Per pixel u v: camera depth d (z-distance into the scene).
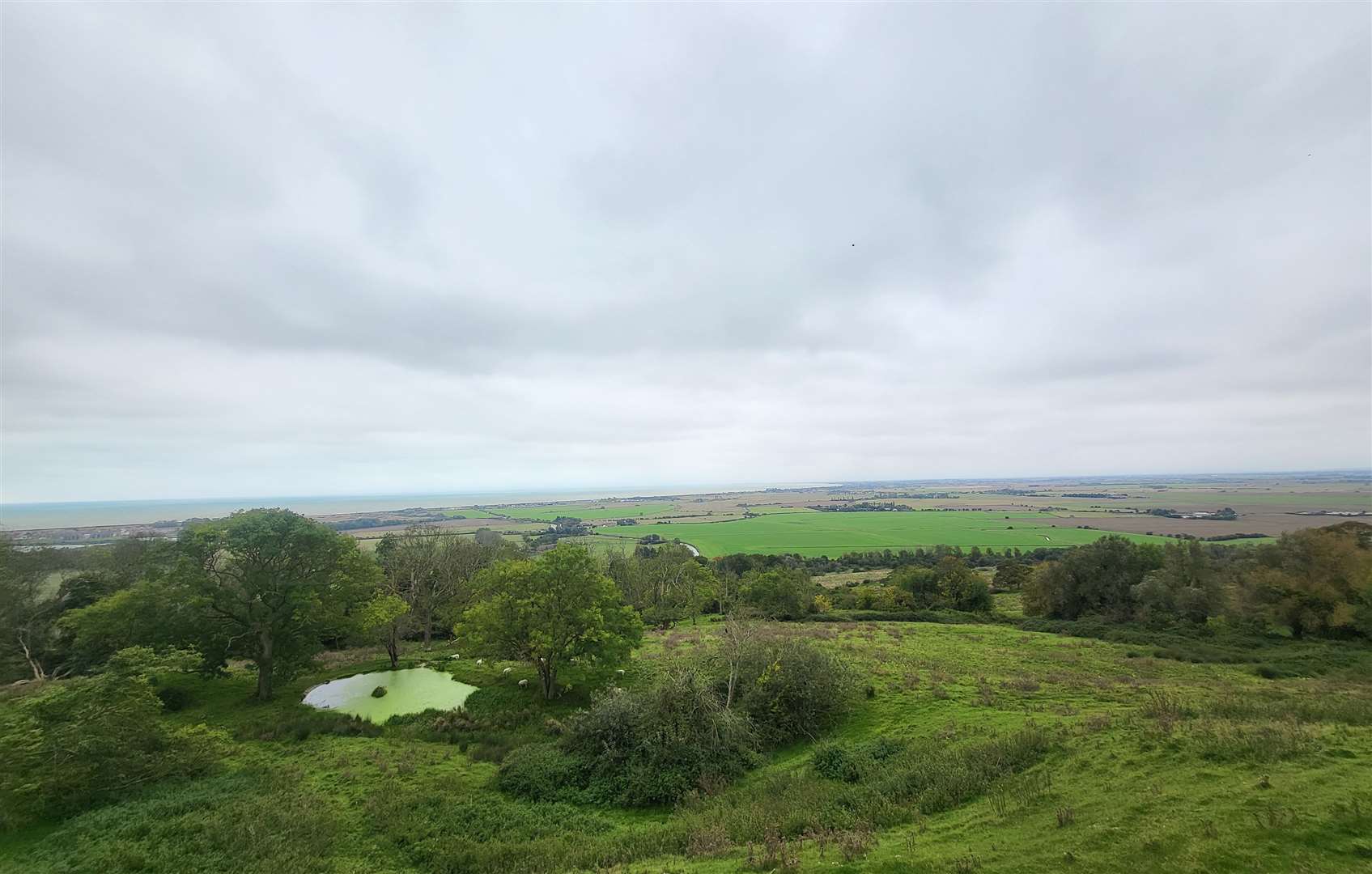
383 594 52.34
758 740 27.73
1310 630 52.22
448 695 40.22
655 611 73.06
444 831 20.62
